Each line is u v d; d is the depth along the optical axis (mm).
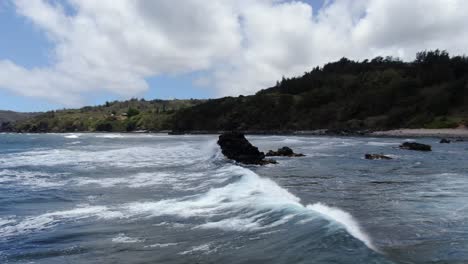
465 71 123125
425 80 116875
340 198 13328
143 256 7656
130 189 16234
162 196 14281
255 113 131375
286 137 77000
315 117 120188
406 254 7250
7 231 9938
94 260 7629
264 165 25234
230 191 14023
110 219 10914
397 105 108875
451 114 96625
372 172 21156
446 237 8406
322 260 6371
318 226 8273
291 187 15852
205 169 22922
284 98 135125
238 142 28953
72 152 40219
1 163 28656
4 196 15117
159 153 37188
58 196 15023
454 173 20562
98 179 19609
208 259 7176
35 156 35312
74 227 10195
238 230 8883
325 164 25625
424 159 28922
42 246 8617
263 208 10641
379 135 81688
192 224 9820
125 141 70750
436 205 12062
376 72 142375
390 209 11414
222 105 143500
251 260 6848
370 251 6711
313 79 159500
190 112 149375
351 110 114438
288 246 7285
